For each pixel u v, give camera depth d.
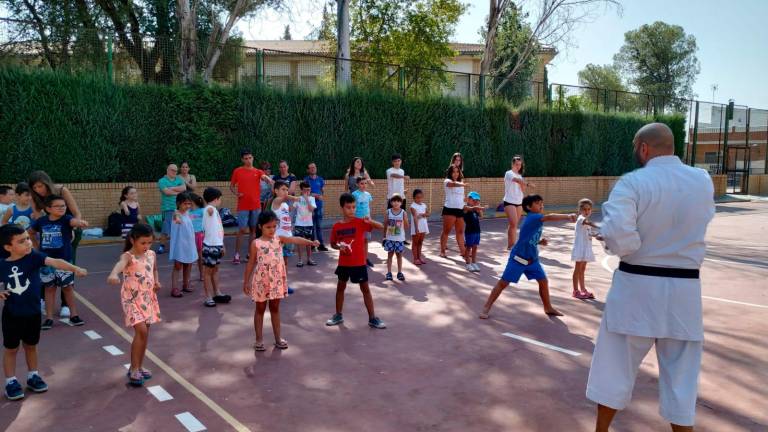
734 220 20.66
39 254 4.95
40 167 13.84
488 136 22.42
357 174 13.35
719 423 4.47
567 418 4.53
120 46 15.64
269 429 4.29
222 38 18.00
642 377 5.37
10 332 4.79
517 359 5.87
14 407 4.66
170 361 5.73
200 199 9.44
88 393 4.95
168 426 4.33
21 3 18.56
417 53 26.09
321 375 5.39
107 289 8.76
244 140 16.89
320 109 18.22
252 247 6.04
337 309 7.06
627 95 27.83
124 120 15.01
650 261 3.44
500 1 23.80
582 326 7.06
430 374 5.44
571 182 25.00
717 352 6.16
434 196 20.56
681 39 66.31
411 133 20.25
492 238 14.84
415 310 7.71
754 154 36.84
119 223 13.60
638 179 3.43
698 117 31.23
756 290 9.25
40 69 14.15
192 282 9.27
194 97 15.94
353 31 25.97
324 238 14.50
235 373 5.43
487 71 24.16
